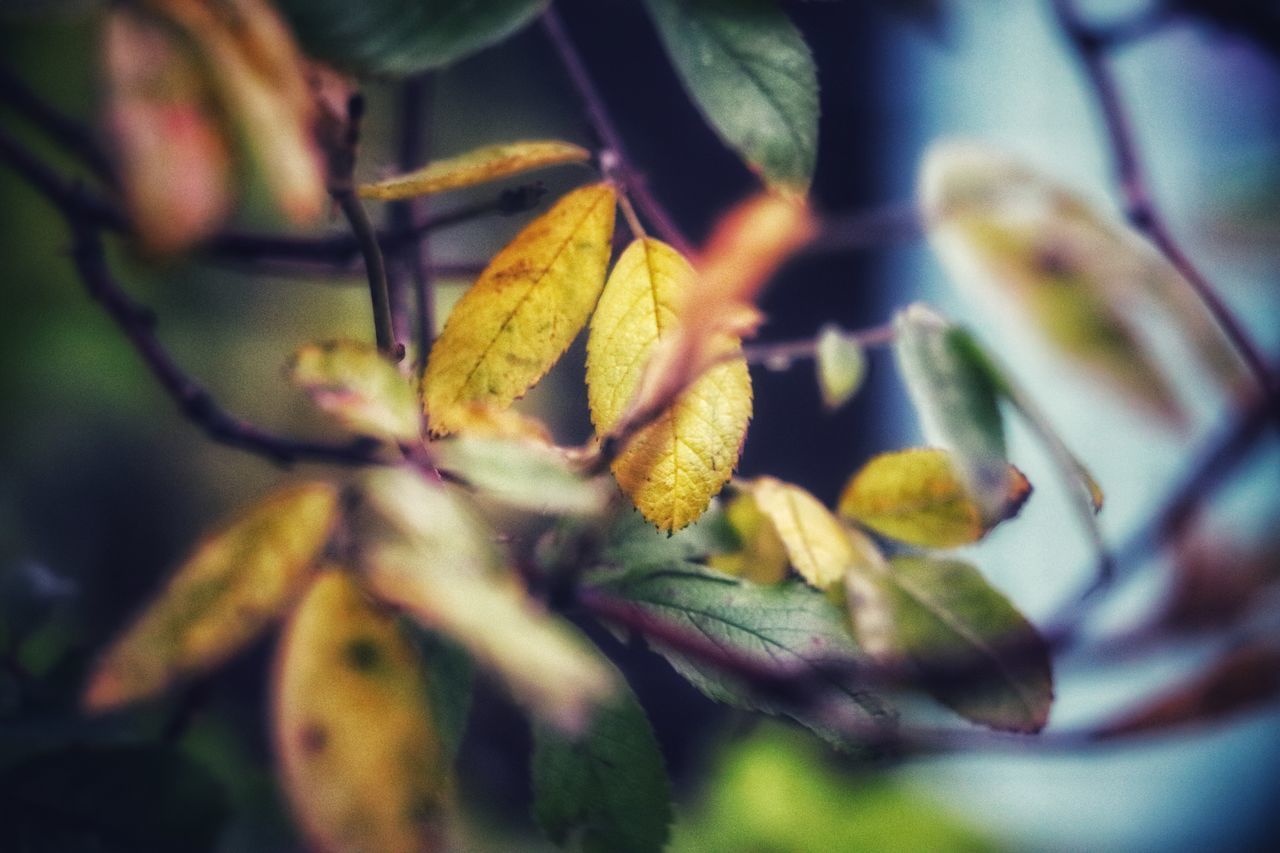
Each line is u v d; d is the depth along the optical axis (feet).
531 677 0.78
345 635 0.82
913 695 1.02
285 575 0.82
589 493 0.89
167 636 0.81
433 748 0.82
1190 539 1.04
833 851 2.29
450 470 0.88
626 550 1.03
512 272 0.98
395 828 0.81
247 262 1.27
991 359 1.04
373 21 0.93
